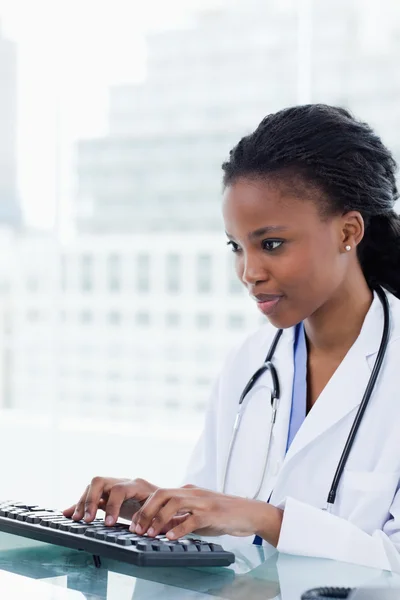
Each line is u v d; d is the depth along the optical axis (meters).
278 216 0.98
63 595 0.70
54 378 3.68
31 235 3.64
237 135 3.38
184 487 0.94
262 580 0.76
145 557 0.77
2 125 3.54
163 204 3.56
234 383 1.26
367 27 3.07
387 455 1.05
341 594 0.71
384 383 1.09
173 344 3.63
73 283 3.65
